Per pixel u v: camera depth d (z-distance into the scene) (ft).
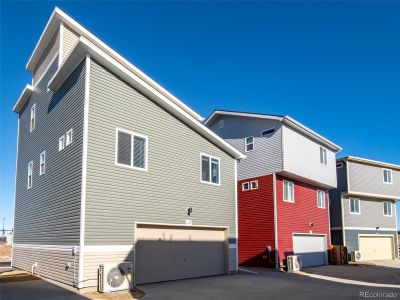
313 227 80.18
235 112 77.00
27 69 62.49
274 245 68.23
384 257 103.71
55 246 42.70
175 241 48.03
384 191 103.60
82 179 38.27
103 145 40.70
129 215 41.98
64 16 49.85
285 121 70.18
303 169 74.49
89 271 37.06
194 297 36.83
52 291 35.35
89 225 37.86
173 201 47.83
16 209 60.80
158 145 47.19
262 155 72.69
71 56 42.45
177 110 49.67
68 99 44.73
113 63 42.42
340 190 96.89
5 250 101.65
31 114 58.90
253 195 73.26
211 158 55.26
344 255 85.35
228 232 55.88
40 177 50.93
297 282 50.19
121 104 43.50
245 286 44.73
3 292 34.53
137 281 42.50
